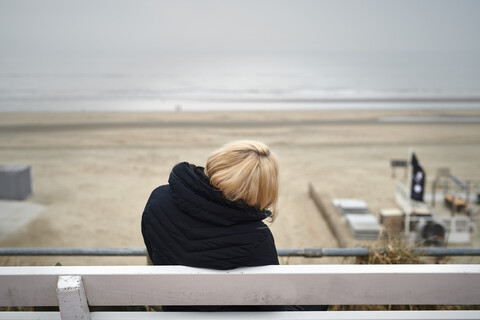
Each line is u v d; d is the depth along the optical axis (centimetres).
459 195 1992
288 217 1647
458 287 140
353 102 5688
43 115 4703
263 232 145
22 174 1973
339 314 143
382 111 4956
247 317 143
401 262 299
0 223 1623
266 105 5425
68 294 133
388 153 2983
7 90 6519
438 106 5372
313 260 833
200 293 142
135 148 3073
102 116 4625
